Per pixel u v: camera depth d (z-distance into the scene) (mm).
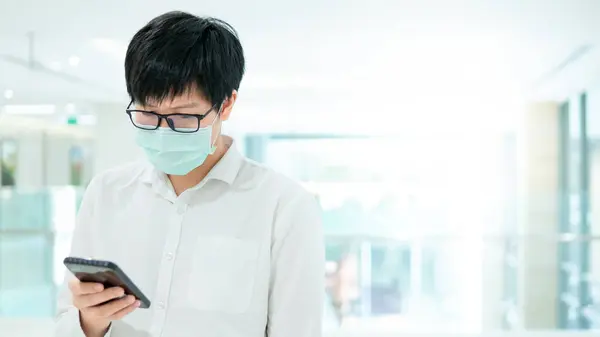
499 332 2867
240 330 905
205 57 828
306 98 4789
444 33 2932
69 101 4414
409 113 5637
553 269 3984
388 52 3352
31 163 4879
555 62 3727
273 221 946
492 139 6926
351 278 3564
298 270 912
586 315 4023
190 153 900
